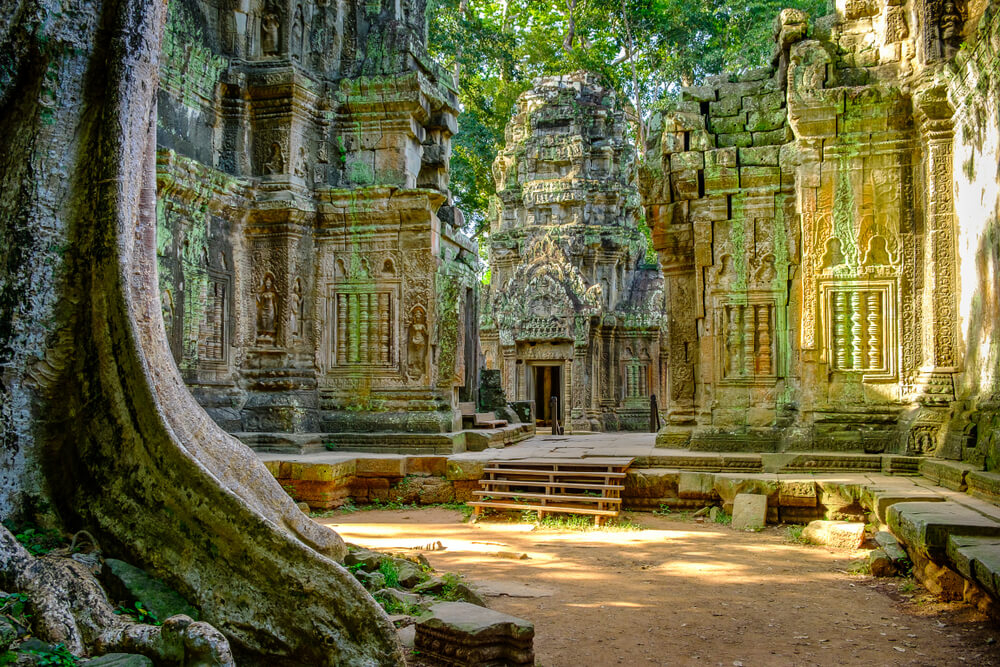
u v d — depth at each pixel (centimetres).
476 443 1496
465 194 3772
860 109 1304
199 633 398
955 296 1216
